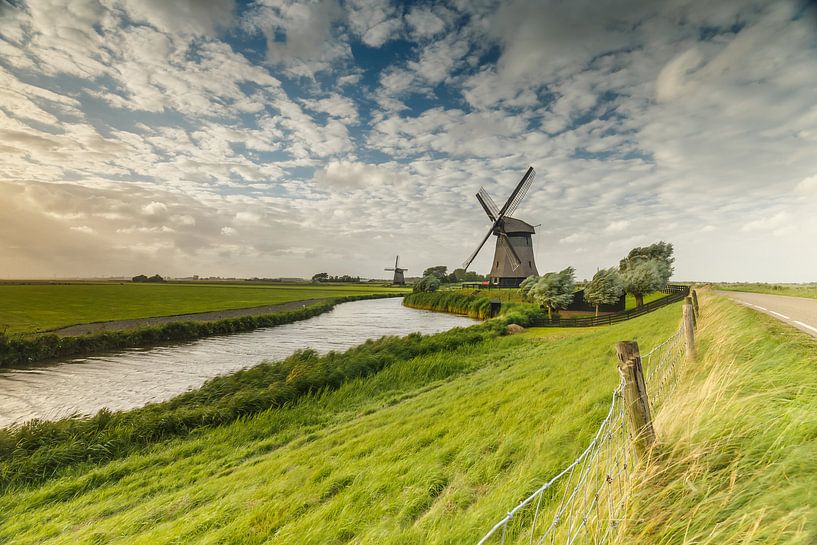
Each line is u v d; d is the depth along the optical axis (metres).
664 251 66.81
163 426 13.25
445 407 11.51
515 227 75.19
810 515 2.62
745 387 4.90
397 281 194.00
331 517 5.90
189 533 6.28
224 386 17.47
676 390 6.20
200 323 42.03
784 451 3.40
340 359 21.41
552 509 4.36
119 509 8.40
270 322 51.19
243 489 8.13
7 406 18.86
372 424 11.84
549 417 7.87
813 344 7.13
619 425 4.01
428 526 4.99
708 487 3.38
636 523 3.31
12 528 7.96
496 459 6.48
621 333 20.83
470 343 27.64
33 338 29.45
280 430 13.38
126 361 28.77
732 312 13.46
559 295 43.44
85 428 12.73
